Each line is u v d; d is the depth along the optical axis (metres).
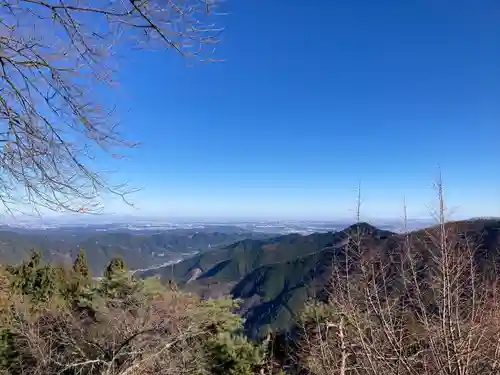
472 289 3.19
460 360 2.82
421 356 3.23
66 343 5.65
